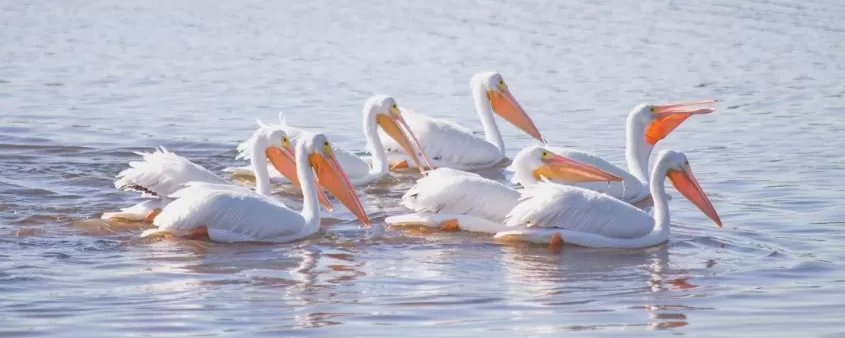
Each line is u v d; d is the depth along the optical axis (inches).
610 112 916.6
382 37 1245.1
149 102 936.3
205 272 495.2
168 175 583.2
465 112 921.5
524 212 558.6
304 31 1284.4
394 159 754.2
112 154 751.7
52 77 1035.3
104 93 968.9
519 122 783.7
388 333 411.2
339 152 700.0
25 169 697.0
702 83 1034.7
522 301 456.4
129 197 631.8
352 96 970.1
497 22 1336.1
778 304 452.4
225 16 1381.6
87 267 498.0
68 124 842.8
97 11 1418.6
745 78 1056.2
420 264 515.8
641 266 517.0
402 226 588.1
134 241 543.2
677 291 473.4
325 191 663.8
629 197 663.8
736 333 415.2
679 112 679.1
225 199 550.3
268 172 665.0
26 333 406.9
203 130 836.6
